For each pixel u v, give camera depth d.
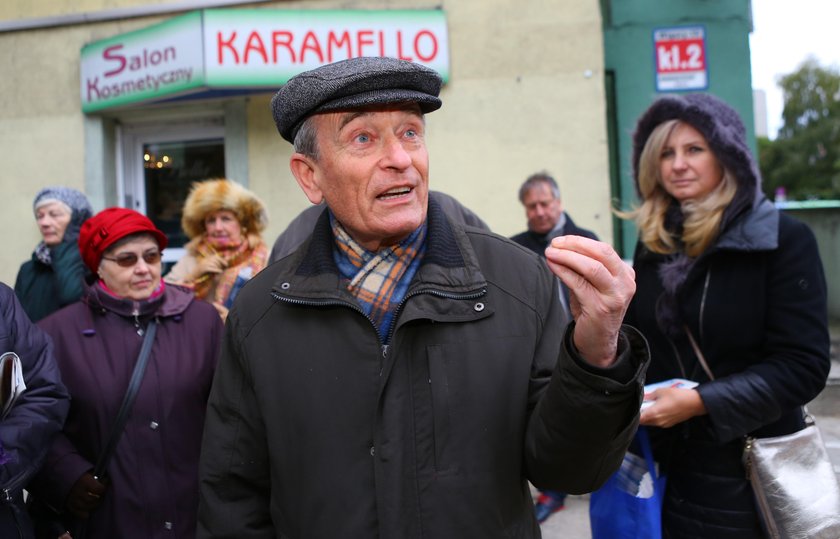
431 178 5.12
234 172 5.34
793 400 1.66
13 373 1.62
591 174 4.99
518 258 1.29
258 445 1.33
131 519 2.01
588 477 1.11
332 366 1.22
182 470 2.07
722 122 1.80
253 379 1.28
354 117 1.17
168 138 5.68
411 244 1.30
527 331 1.21
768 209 1.75
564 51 5.00
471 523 1.15
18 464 1.73
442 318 1.19
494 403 1.17
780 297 1.71
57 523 2.05
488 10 5.04
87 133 5.52
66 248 3.30
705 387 1.69
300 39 4.91
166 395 2.08
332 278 1.25
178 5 5.31
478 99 5.07
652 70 5.60
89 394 2.05
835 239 7.66
